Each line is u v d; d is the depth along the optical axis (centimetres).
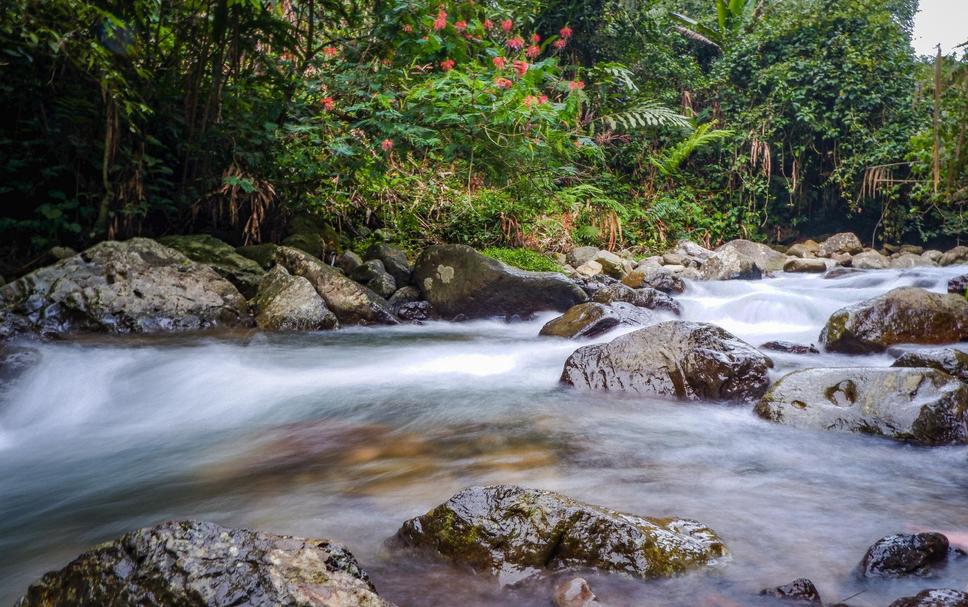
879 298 561
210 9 755
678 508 250
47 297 594
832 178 1545
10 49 621
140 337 604
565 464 304
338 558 167
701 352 424
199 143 766
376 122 747
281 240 870
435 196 1028
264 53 841
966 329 535
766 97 1611
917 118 1491
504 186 895
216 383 470
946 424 329
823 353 554
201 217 853
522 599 183
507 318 793
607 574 192
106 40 656
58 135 691
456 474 292
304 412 409
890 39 1569
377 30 809
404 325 768
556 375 498
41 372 457
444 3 811
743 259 1137
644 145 1486
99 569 160
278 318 680
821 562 205
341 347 616
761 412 373
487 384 473
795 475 288
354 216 995
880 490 271
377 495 269
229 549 159
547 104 749
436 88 748
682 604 179
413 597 185
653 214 1402
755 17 1653
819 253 1441
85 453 350
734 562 204
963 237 1617
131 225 736
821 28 1586
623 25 1454
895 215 1586
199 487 289
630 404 411
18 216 723
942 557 200
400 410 406
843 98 1534
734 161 1606
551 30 1401
